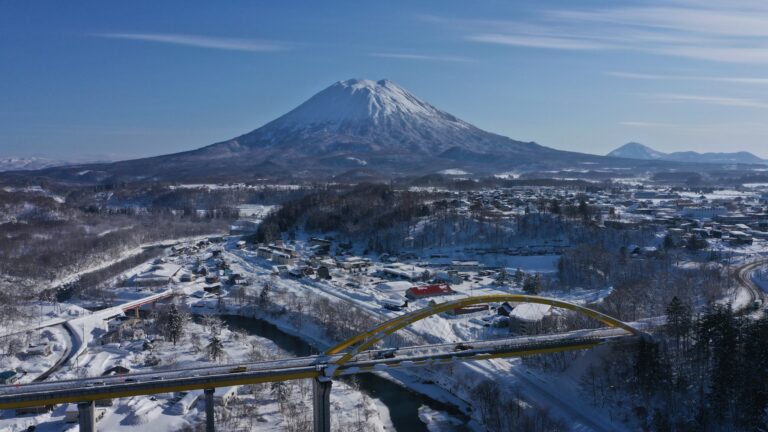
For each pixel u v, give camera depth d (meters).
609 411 131.38
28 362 164.12
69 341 183.88
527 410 134.12
